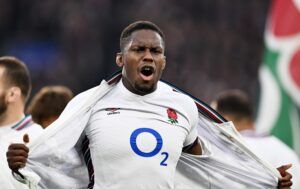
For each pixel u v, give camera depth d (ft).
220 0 178.29
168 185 48.01
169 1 179.01
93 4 180.96
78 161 49.57
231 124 52.11
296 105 76.54
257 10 177.27
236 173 52.80
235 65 172.14
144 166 47.39
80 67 176.65
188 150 51.37
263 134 64.80
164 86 50.16
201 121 52.31
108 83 49.21
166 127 48.60
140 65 47.93
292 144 76.43
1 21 184.55
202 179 52.39
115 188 47.19
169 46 171.53
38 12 185.26
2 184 52.70
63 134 48.80
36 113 62.80
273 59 77.51
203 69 169.89
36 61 180.24
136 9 178.81
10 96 56.34
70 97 63.77
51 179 48.96
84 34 179.01
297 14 77.00
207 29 175.63
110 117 48.42
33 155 48.29
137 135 47.85
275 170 52.95
